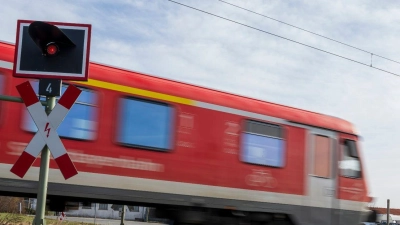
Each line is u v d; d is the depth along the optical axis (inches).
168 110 455.8
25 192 383.6
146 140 439.2
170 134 453.4
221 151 481.1
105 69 431.5
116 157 421.7
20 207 1485.0
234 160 488.1
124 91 433.1
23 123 384.5
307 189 535.5
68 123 402.6
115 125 424.2
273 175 513.3
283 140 526.0
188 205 455.8
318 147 553.0
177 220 471.8
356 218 573.9
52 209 445.4
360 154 593.9
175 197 449.4
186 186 456.8
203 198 465.1
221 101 490.3
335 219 554.3
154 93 449.7
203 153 470.0
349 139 584.1
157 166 442.6
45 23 253.8
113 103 426.3
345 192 568.1
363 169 592.4
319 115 568.4
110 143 420.5
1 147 374.6
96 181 411.2
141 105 441.1
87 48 268.8
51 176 394.9
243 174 492.1
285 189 519.8
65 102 266.8
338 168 565.3
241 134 496.7
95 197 409.7
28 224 1088.2
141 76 452.1
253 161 500.7
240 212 492.4
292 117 537.6
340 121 584.7
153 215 495.5
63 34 260.5
